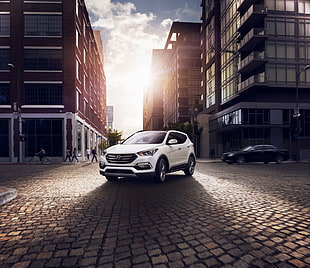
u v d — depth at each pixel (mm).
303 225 3246
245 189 6051
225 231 3027
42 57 23594
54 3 23844
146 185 6676
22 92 23172
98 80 44000
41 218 3652
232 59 30578
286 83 26406
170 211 3986
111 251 2482
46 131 23141
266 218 3566
